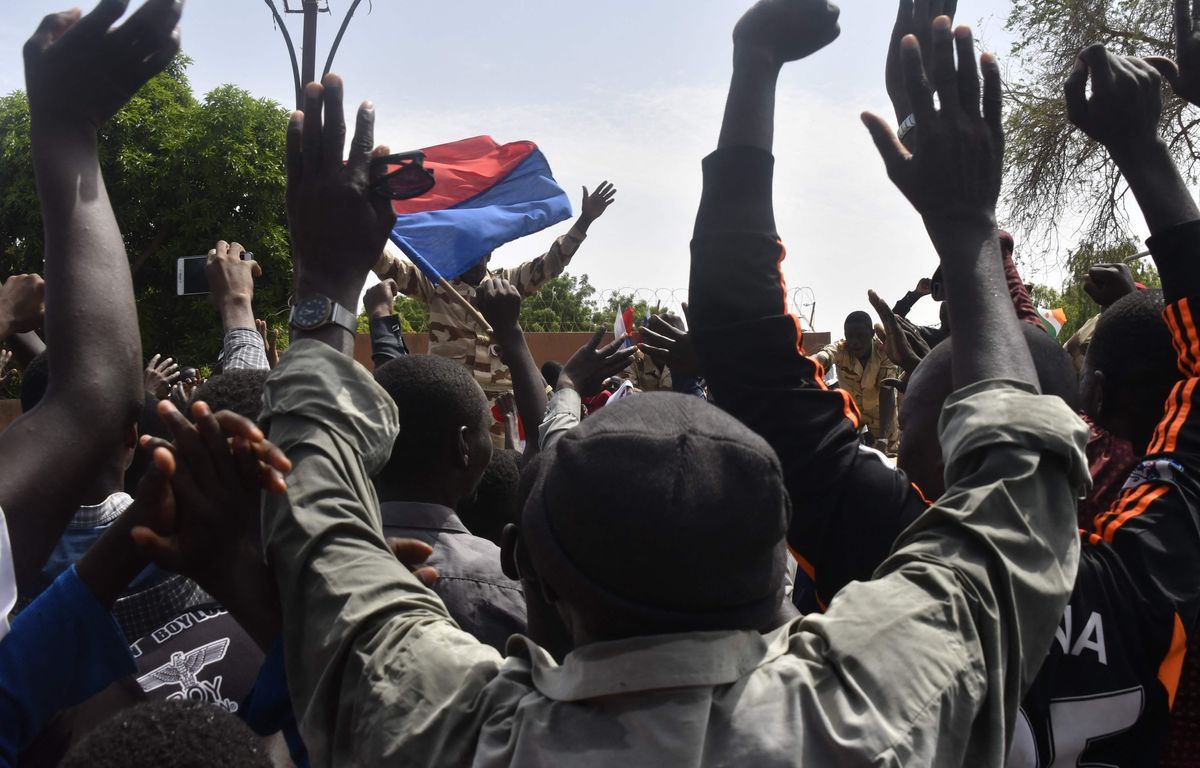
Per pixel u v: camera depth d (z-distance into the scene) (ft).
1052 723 5.08
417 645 4.31
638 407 4.09
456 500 8.26
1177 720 5.26
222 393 7.65
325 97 5.15
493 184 18.70
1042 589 4.19
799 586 7.43
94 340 5.33
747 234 5.48
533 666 4.09
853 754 3.64
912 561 4.24
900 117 6.04
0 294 7.93
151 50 5.50
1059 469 4.47
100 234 5.50
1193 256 5.55
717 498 3.74
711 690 3.76
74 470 5.13
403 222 17.62
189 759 4.35
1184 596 5.23
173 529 4.67
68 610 4.80
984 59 4.86
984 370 4.65
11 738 4.71
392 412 5.26
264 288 73.56
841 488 5.37
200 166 72.13
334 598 4.52
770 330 5.40
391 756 4.05
